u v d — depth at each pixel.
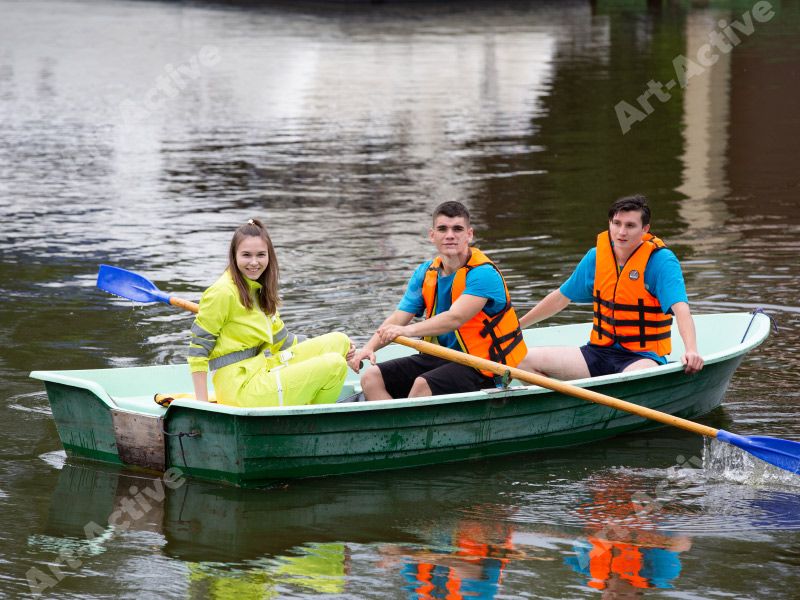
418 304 12.94
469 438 11.88
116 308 17.50
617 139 32.59
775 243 20.83
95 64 50.44
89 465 11.72
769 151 30.36
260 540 9.84
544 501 10.77
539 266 19.50
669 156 30.05
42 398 13.53
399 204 25.11
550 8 75.50
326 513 10.45
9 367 14.55
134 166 30.08
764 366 14.59
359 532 10.02
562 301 13.91
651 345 13.17
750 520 10.26
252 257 11.56
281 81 45.19
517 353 12.61
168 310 17.45
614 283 13.18
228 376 11.75
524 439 12.21
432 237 12.43
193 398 11.91
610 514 10.41
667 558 9.42
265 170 29.28
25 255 21.03
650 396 12.66
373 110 38.47
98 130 35.62
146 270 19.81
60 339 15.81
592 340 13.54
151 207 25.25
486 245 21.12
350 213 24.33
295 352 11.99
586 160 29.73
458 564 9.33
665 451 12.24
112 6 79.56
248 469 10.99
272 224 23.39
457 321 12.23
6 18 72.00
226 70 48.12
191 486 11.14
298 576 9.13
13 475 11.35
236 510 10.52
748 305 17.00
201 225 23.45
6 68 49.47
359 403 11.11
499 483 11.27
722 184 26.47
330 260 20.30
